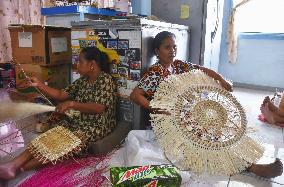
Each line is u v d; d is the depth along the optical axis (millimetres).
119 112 2105
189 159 1229
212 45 3230
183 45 2670
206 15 2707
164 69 1884
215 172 1233
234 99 1308
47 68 2502
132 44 1915
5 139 1820
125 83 2004
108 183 1454
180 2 2791
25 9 3639
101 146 1785
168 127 1270
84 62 1840
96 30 2027
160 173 1332
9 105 2314
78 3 2918
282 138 2150
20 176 1514
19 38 2492
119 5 3340
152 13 2961
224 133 1244
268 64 4426
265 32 4391
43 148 1544
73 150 1621
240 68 4664
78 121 1889
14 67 2574
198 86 1314
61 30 2543
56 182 1458
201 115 1256
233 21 4441
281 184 1474
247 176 1525
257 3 4430
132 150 1704
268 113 1411
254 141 1284
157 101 1317
